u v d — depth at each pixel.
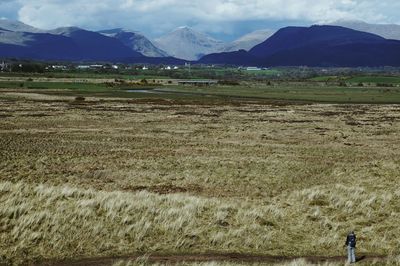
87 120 87.19
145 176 41.34
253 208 29.19
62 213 24.70
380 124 87.00
